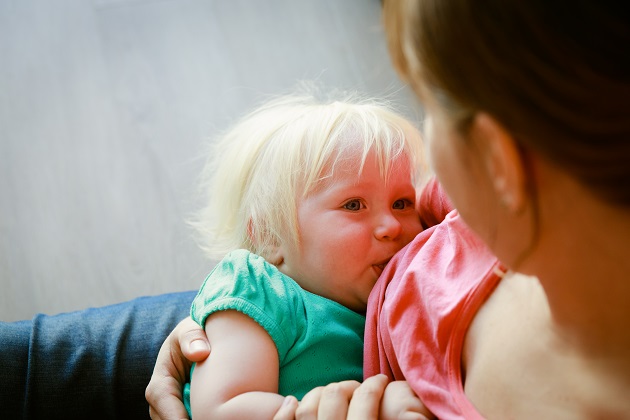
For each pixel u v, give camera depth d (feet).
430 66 1.75
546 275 1.98
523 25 1.58
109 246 5.87
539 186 1.79
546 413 2.14
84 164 6.33
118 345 3.59
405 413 2.46
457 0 1.64
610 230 1.78
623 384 2.01
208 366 2.95
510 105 1.65
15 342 3.56
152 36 7.20
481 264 2.58
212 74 6.86
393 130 3.51
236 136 4.09
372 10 7.29
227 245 3.90
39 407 3.44
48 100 6.75
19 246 5.89
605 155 1.61
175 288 5.64
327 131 3.44
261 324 3.01
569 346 2.13
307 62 6.86
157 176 6.23
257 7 7.42
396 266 3.07
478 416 2.31
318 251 3.32
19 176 6.28
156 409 3.19
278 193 3.47
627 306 1.92
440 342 2.56
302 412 2.63
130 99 6.73
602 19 1.53
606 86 1.56
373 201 3.34
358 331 3.27
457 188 1.97
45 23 7.32
